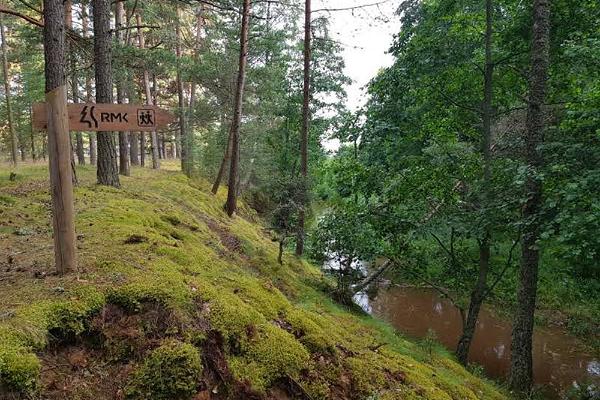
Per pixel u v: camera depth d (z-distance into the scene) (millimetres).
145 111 4023
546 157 6664
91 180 11867
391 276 14500
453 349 9805
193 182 18578
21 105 23453
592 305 11602
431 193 8516
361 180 9242
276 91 18891
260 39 17188
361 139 10977
